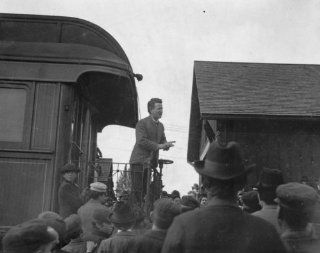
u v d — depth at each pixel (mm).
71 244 4418
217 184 2195
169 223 2854
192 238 2043
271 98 13383
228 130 12328
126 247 3166
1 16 6719
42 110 6445
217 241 2025
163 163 7148
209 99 13164
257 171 12109
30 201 6191
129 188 6473
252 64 17516
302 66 17109
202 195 8438
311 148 12297
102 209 4551
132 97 7961
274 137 12312
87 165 8109
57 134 6375
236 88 14312
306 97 13414
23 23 6773
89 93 7719
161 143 6848
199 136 20234
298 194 2334
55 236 2311
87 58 6531
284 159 12234
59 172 6254
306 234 2324
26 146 6344
